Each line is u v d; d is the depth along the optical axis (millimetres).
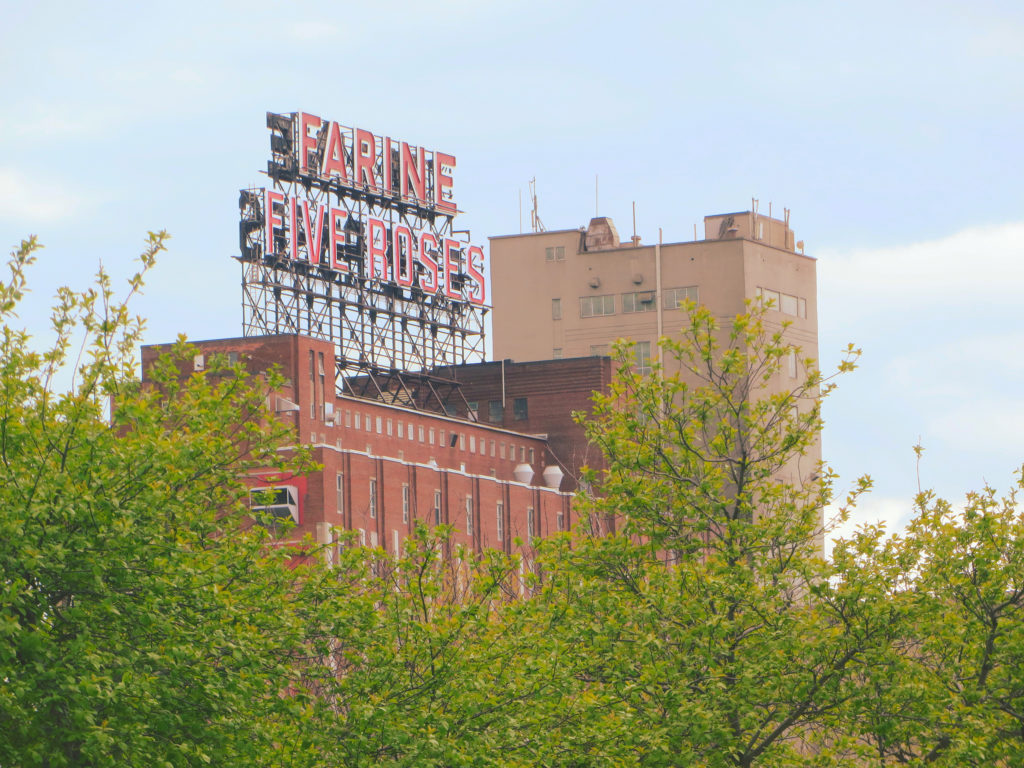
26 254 80188
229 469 85562
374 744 84125
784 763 94688
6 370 78500
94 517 74938
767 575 97250
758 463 100812
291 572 85812
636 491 101125
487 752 85312
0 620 69375
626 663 93375
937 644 99562
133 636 78688
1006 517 105750
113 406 80438
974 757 92188
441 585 93688
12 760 72688
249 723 81062
